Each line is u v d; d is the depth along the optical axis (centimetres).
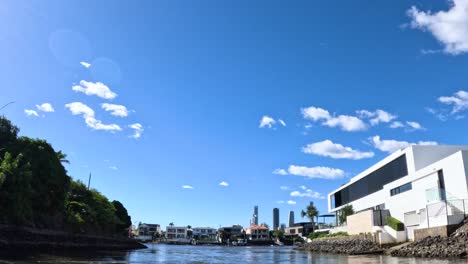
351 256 4891
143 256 4959
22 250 3994
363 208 8225
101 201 8588
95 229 7662
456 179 4750
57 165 5647
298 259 4644
